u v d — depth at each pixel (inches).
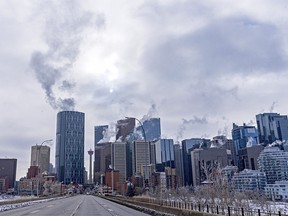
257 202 2551.7
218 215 925.8
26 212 1520.7
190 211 1096.8
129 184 6156.5
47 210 1689.2
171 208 1296.8
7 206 2069.4
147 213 1533.0
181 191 3747.5
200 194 3065.9
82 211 1606.8
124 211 1676.9
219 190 2839.6
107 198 4512.8
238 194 2669.8
